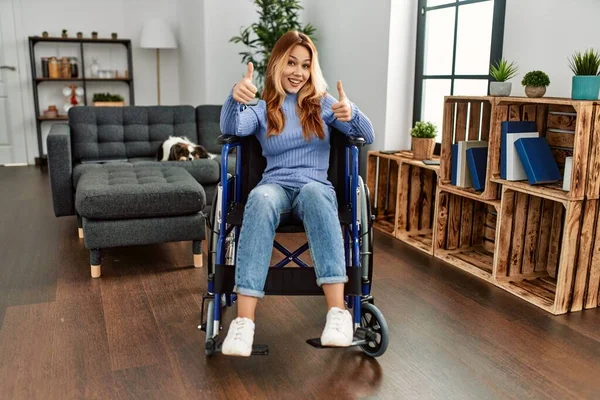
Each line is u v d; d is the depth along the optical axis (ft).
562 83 7.79
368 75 11.73
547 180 7.33
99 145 11.91
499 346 6.12
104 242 7.99
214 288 5.43
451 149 8.82
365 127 5.92
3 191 13.94
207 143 12.60
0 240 9.82
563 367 5.68
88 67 18.54
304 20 14.28
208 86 15.47
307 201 5.38
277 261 8.92
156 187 8.20
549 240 8.21
